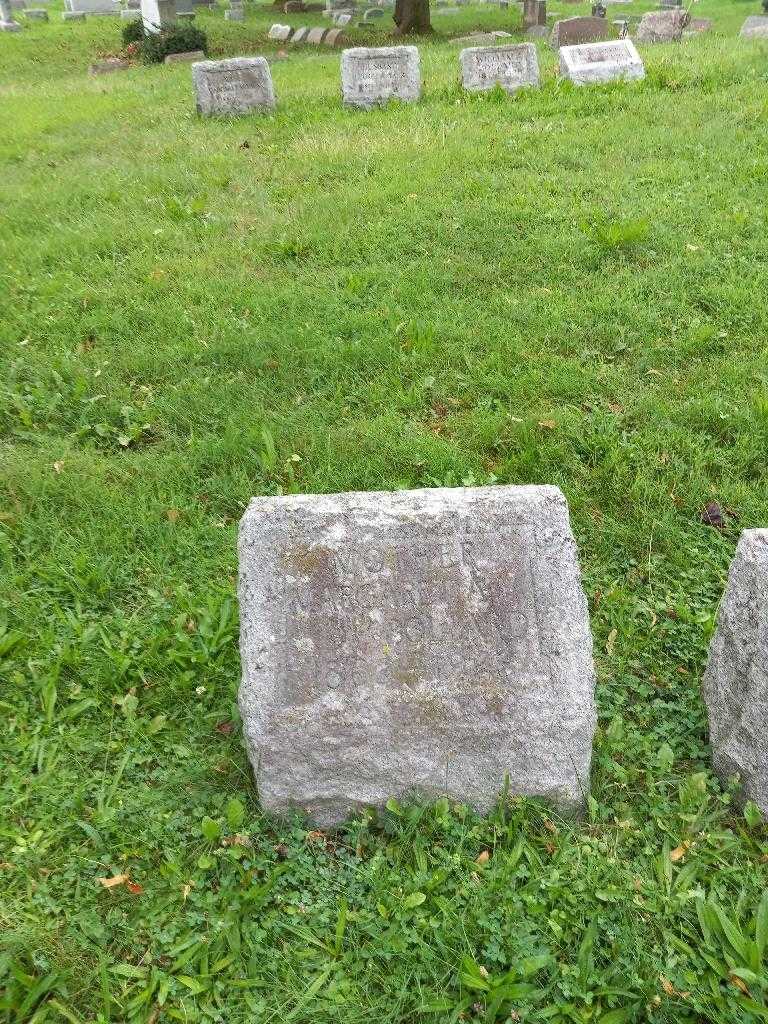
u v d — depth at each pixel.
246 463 4.45
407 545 2.65
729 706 2.76
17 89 15.88
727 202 7.16
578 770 2.70
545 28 20.09
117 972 2.42
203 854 2.71
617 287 5.89
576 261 6.34
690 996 2.30
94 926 2.52
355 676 2.64
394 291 5.98
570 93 11.02
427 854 2.66
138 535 4.03
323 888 2.61
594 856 2.63
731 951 2.39
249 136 10.42
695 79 11.10
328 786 2.73
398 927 2.48
